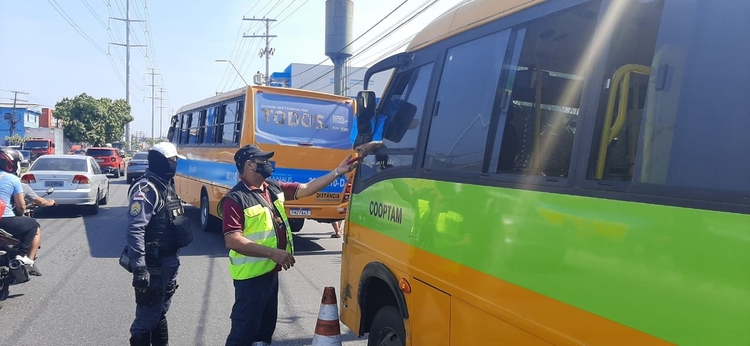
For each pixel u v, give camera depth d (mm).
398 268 3727
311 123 10844
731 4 1888
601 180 2197
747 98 1786
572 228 2277
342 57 26016
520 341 2512
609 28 2338
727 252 1696
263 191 4445
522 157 2697
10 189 7059
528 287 2482
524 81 2816
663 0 2125
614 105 2246
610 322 2053
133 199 4336
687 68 1990
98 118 59969
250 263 4176
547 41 2701
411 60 4094
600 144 2262
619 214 2070
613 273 2061
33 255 7145
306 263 9617
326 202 10828
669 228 1877
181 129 16844
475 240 2896
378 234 4102
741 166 1744
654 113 2070
